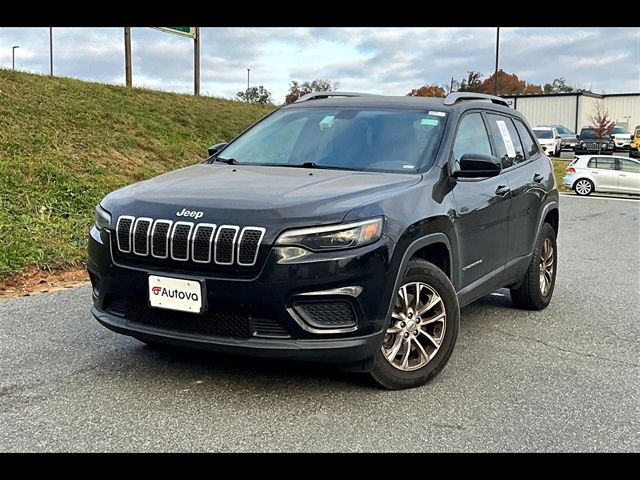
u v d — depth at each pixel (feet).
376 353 13.21
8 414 12.56
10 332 17.61
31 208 32.17
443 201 15.03
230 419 12.51
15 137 42.88
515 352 17.17
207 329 12.75
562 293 24.59
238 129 68.85
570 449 11.76
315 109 18.51
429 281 14.30
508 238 18.69
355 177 14.75
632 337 18.84
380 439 11.89
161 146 54.13
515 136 20.72
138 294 13.15
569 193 77.10
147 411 12.79
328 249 12.34
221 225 12.47
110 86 67.41
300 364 15.34
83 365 15.21
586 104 173.37
